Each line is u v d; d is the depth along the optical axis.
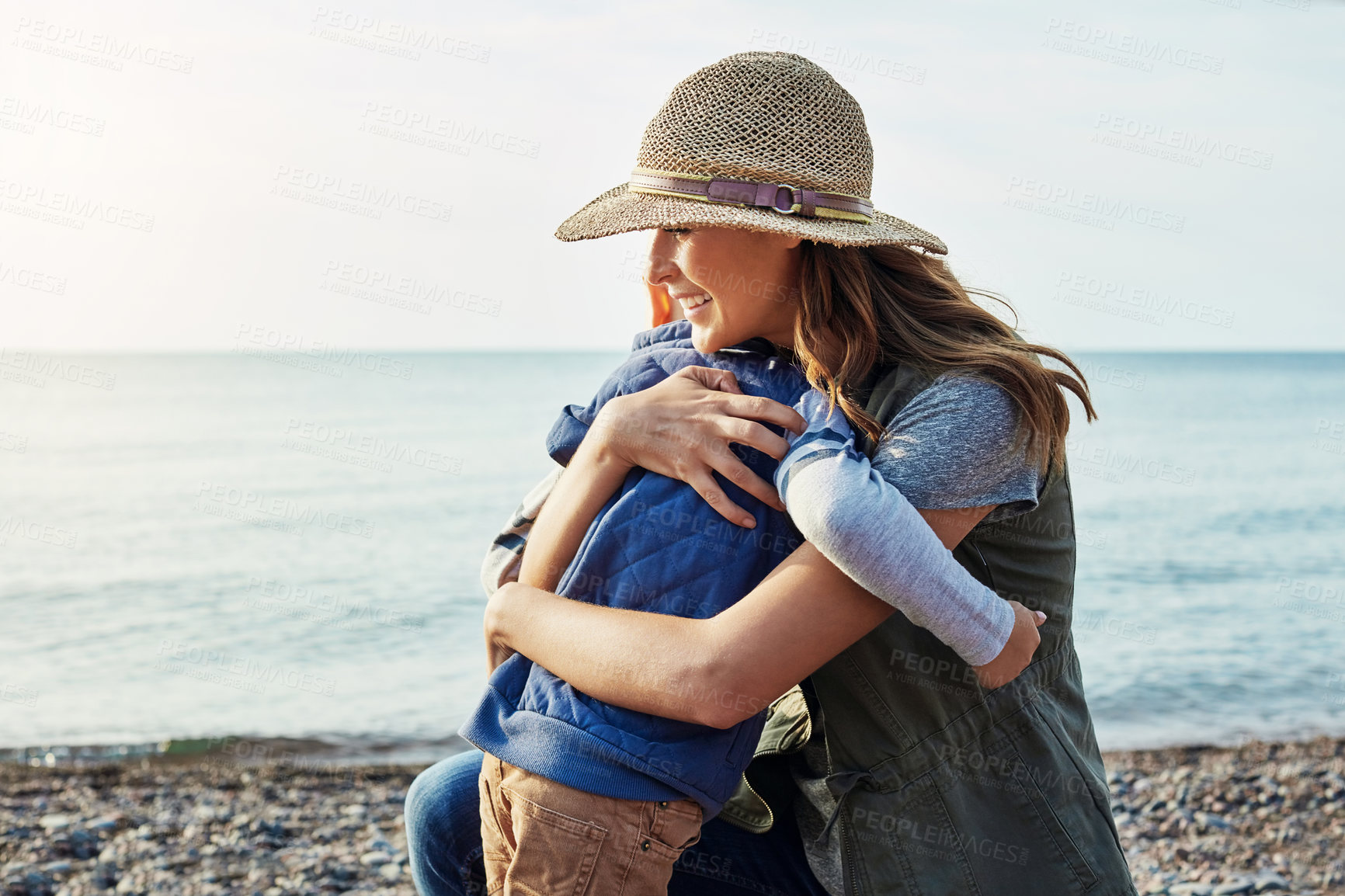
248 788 6.25
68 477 39.22
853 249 1.90
